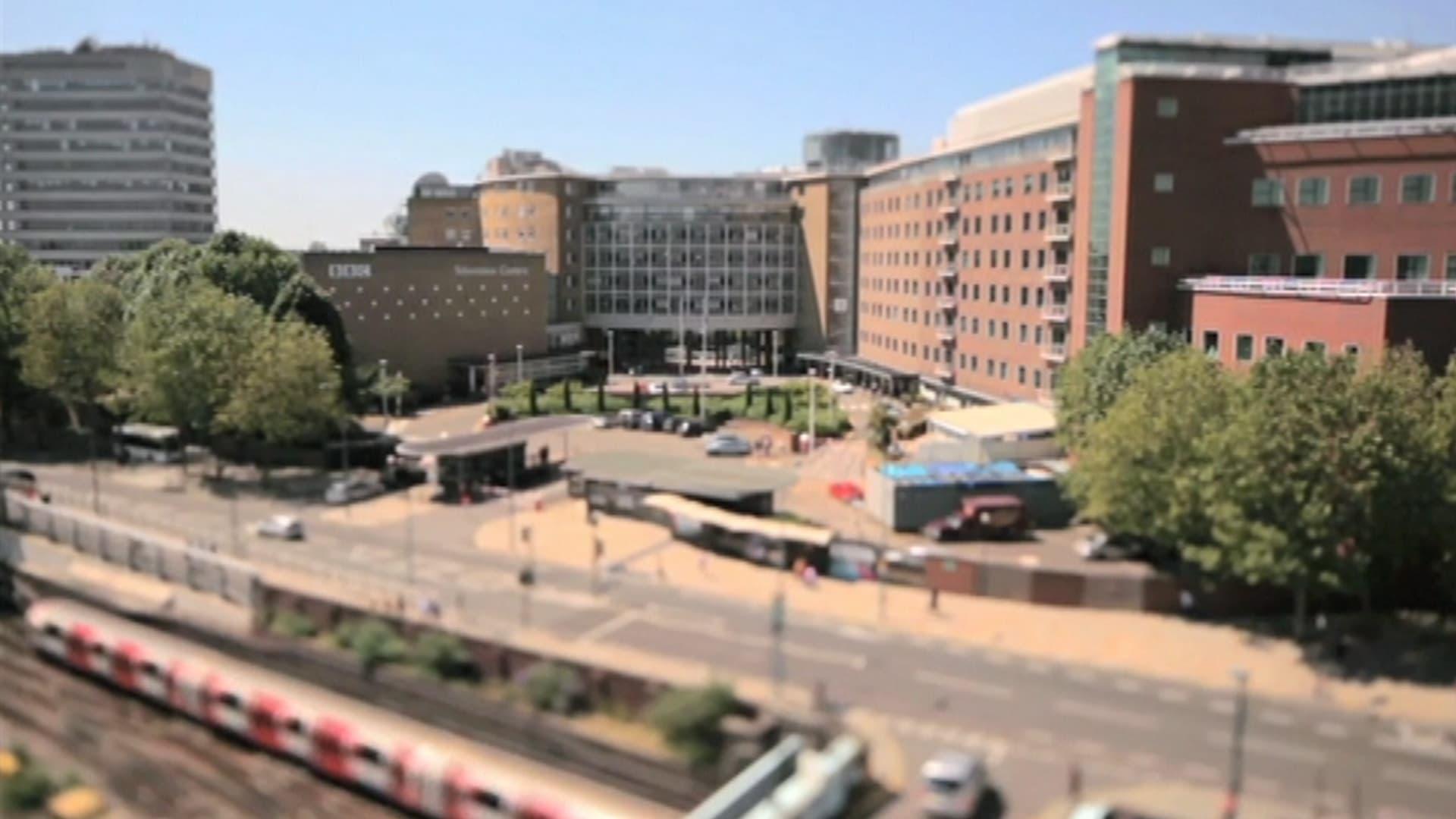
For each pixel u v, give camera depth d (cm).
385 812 4431
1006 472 8006
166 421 9125
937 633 5628
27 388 10644
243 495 8531
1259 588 5806
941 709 4756
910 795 4069
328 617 5684
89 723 5203
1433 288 7438
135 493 8588
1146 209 9200
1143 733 4550
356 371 11988
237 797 4534
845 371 15850
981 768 4044
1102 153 9606
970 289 12412
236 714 4991
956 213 12662
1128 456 6038
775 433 11594
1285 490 5250
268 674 5447
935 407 12650
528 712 4722
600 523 7700
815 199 16850
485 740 4762
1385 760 4322
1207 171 9194
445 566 6681
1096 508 6175
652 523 7669
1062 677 5100
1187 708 4784
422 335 14288
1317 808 3962
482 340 14900
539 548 7088
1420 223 8325
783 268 17188
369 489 8644
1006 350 11600
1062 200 10338
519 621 5712
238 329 9225
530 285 15388
